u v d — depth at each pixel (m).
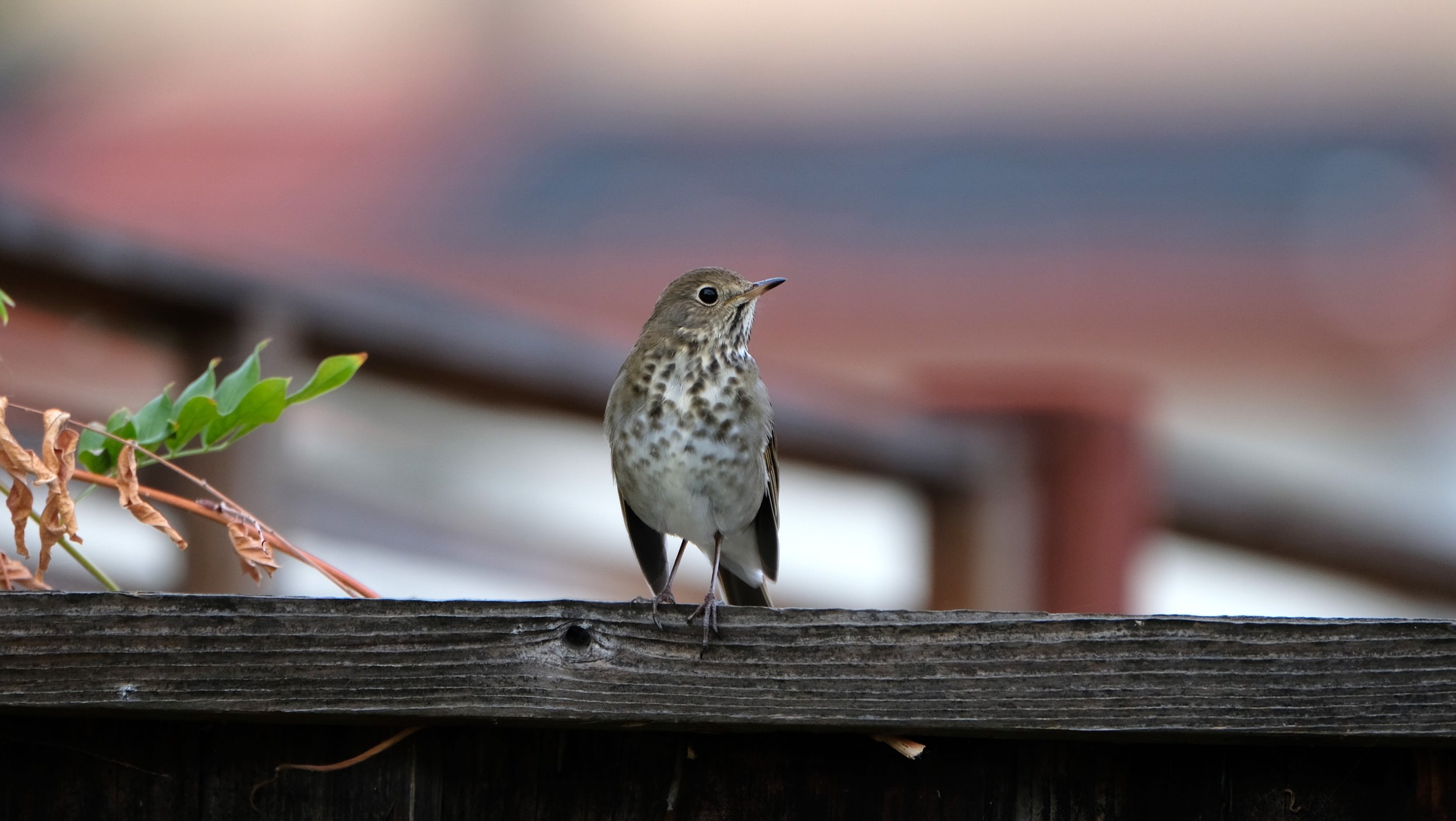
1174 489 11.34
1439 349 25.70
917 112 33.75
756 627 5.15
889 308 25.86
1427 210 29.31
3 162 30.38
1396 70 34.22
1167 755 5.38
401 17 36.59
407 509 12.89
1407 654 5.08
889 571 13.75
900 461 10.16
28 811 5.14
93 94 33.06
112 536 11.21
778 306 25.97
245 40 34.75
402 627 5.03
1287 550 11.93
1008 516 10.42
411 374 9.38
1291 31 35.19
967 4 36.81
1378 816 5.32
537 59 36.19
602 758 5.38
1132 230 28.72
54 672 4.91
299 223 29.17
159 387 10.19
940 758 5.39
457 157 32.69
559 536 14.17
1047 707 5.09
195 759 5.22
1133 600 10.52
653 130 34.00
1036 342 24.73
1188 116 32.97
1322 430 22.88
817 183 31.42
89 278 8.22
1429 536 12.61
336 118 33.19
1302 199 30.00
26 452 5.61
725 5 37.09
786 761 5.39
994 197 30.14
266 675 4.96
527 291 27.33
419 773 5.31
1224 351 24.88
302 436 12.16
